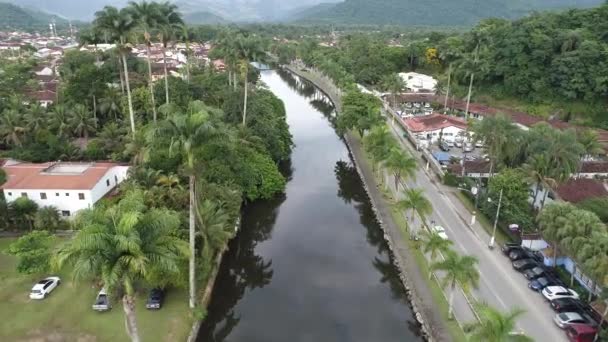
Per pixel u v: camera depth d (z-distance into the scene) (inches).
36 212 2148.1
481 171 2982.3
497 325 1162.6
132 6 2933.1
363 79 7012.8
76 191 2215.8
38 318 1566.2
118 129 3132.4
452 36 7509.8
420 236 2171.5
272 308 1873.8
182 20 3233.3
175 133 1427.2
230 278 2121.1
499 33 5462.6
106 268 1035.9
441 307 1701.5
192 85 3823.8
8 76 4670.3
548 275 1829.5
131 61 4992.6
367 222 2679.6
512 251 2028.8
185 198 2030.0
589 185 2492.6
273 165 2883.9
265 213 2795.3
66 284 1771.7
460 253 2076.8
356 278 2092.8
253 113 3331.7
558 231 1718.8
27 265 1726.1
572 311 1599.4
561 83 4707.2
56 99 4008.4
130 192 1728.6
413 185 2967.5
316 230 2573.8
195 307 1635.1
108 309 1610.5
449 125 3991.1
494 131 2479.1
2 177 2166.6
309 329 1731.1
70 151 2920.8
